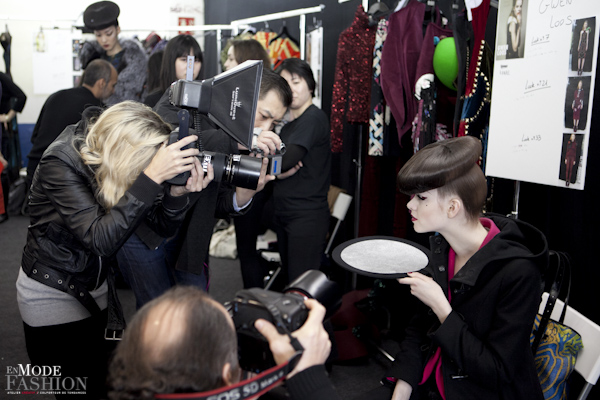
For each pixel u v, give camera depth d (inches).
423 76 89.3
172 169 47.6
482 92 78.2
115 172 49.5
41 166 51.7
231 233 164.4
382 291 103.5
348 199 123.8
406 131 96.4
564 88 60.4
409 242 56.7
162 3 235.6
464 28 78.8
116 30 158.7
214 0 219.9
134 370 26.3
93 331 58.9
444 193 48.8
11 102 201.3
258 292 33.1
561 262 56.3
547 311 55.9
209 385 26.4
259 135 65.7
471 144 48.8
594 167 71.7
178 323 26.6
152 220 56.1
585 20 57.5
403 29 92.7
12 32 228.5
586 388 58.1
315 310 31.9
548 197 79.9
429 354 52.7
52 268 55.0
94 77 126.9
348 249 54.5
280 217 95.0
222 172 52.2
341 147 114.7
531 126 64.6
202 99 49.1
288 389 30.4
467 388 48.9
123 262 60.1
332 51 142.9
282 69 90.7
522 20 64.4
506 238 49.6
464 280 47.1
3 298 127.4
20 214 212.2
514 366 45.3
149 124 50.9
